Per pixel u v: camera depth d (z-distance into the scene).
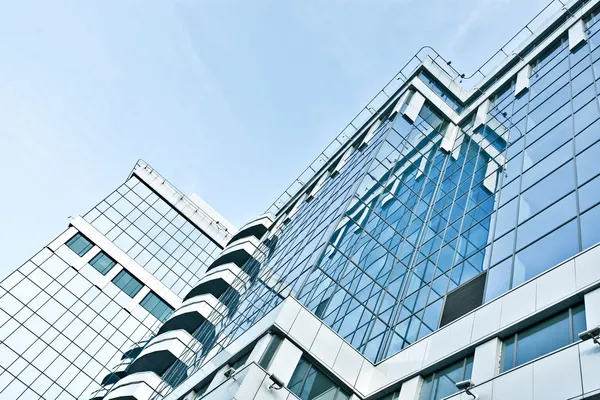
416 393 20.61
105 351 55.19
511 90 39.97
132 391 43.03
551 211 22.92
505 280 22.14
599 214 19.64
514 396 16.08
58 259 59.44
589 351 14.92
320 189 49.00
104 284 60.25
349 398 22.72
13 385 49.00
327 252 29.56
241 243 54.84
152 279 63.88
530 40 42.94
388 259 30.23
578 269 18.03
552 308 17.84
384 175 35.81
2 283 54.41
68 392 50.84
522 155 29.92
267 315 25.22
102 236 64.19
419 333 24.19
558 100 31.05
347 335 24.86
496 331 19.33
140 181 73.19
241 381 20.84
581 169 23.09
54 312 55.25
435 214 34.03
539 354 17.03
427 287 27.44
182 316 47.16
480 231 27.50
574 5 39.75
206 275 53.12
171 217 71.62
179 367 36.16
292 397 21.12
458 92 46.66
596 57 30.50
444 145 41.28
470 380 18.19
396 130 39.41
